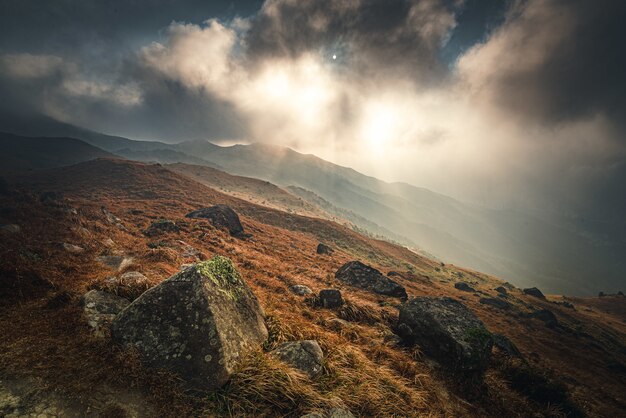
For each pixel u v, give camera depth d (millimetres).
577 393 16938
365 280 22422
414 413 6629
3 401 4320
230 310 6996
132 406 4820
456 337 10047
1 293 7391
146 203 58250
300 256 35594
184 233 26641
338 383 6652
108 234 19750
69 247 13984
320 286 18312
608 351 34812
